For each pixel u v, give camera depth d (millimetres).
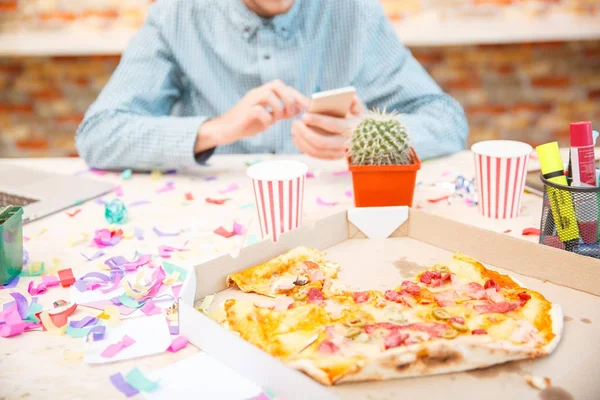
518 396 554
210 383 601
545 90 2986
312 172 1295
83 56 3037
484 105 3059
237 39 1579
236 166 1376
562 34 2717
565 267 752
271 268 801
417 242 905
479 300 709
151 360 646
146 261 889
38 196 1172
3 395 590
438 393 561
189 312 655
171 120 1342
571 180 853
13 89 3121
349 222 918
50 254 936
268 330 660
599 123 3002
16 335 707
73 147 3221
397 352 578
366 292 732
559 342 633
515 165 959
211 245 950
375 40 1635
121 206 1050
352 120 1241
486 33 2766
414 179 999
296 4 1546
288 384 561
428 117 1432
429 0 2879
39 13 2961
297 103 1276
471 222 999
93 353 658
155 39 1585
